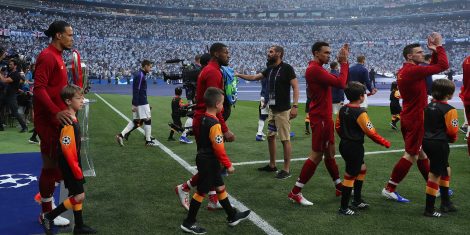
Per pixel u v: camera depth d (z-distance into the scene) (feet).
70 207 12.82
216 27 237.45
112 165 23.25
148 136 29.53
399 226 13.87
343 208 15.07
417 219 14.56
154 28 220.02
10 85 35.29
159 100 76.02
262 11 248.11
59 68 13.57
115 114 52.60
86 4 211.82
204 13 244.22
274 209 15.79
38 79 12.93
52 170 13.87
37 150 27.48
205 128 13.26
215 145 13.03
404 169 16.21
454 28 212.84
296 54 220.84
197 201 13.21
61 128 12.39
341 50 16.05
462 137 32.30
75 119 12.74
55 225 14.06
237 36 230.07
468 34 204.03
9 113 40.14
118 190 18.26
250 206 16.17
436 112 14.64
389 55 211.41
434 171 14.73
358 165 14.82
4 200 16.75
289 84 20.29
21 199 16.90
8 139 32.22
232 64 201.67
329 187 18.88
